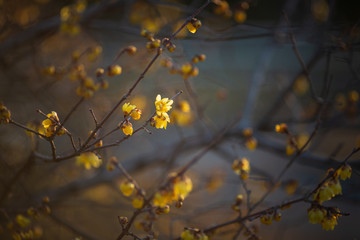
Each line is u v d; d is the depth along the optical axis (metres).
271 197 5.25
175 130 6.59
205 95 5.92
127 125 1.86
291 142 2.48
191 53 4.27
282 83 5.21
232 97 6.55
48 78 4.18
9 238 3.17
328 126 3.86
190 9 3.65
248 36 2.81
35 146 2.37
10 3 4.09
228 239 3.56
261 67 4.83
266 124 4.37
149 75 4.59
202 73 4.50
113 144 1.90
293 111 4.82
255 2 3.43
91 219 4.75
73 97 4.18
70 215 4.56
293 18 4.75
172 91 4.38
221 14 3.40
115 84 4.57
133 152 6.08
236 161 2.65
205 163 7.25
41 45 4.36
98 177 4.31
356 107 3.83
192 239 2.02
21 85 4.29
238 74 6.69
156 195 2.00
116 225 4.72
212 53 5.97
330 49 2.77
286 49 6.25
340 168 1.93
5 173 3.76
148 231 2.08
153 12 4.31
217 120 6.22
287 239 6.83
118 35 4.49
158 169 5.50
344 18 3.85
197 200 5.28
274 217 2.05
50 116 1.94
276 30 3.66
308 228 7.28
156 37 2.48
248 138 3.56
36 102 4.33
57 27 4.01
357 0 4.29
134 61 4.06
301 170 5.25
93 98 4.12
